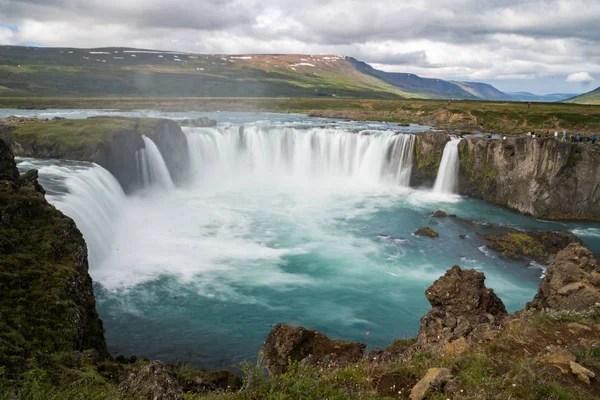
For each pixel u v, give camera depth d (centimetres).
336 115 10444
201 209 4250
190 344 2141
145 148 4634
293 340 1595
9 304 1523
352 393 974
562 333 1234
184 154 5184
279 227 3856
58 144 4197
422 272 3080
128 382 1204
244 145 5738
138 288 2616
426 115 9700
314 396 956
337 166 5803
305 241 3559
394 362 1257
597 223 4438
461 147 5162
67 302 1639
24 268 1728
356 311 2544
